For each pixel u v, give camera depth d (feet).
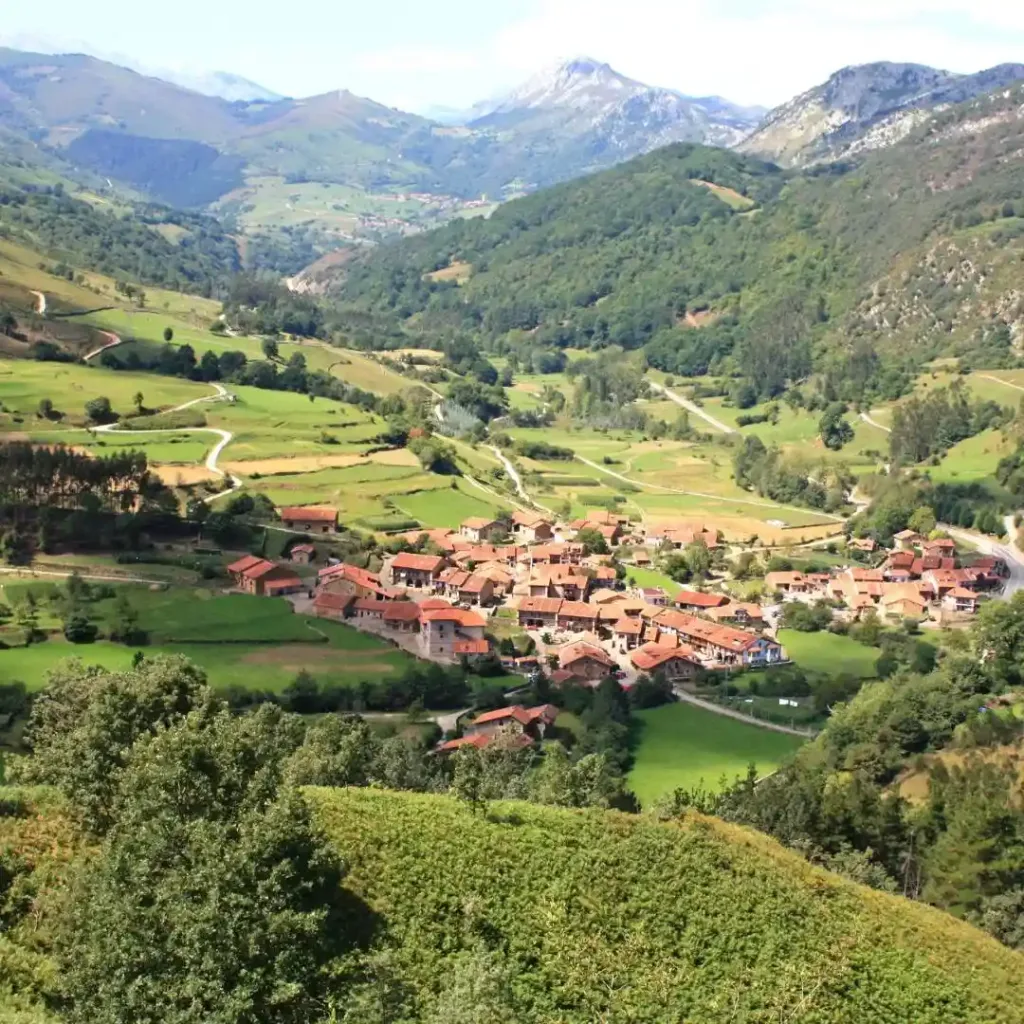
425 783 286.05
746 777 355.77
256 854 153.69
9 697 329.11
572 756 364.17
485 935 190.70
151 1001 138.00
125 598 449.06
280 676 406.00
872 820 290.15
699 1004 185.68
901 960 204.54
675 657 478.59
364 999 149.07
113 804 185.68
